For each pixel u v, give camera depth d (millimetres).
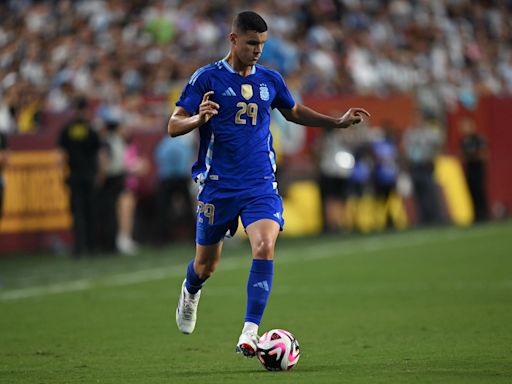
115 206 66250
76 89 76188
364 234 79250
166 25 90062
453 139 96250
